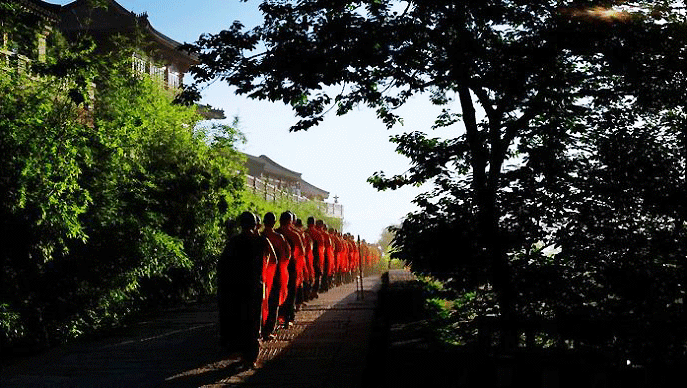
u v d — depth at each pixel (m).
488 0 7.35
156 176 14.78
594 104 7.38
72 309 10.59
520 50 7.24
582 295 6.62
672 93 6.99
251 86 8.53
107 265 11.23
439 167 8.11
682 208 6.48
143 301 14.62
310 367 8.30
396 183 8.63
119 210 11.70
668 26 7.03
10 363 8.77
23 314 9.48
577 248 6.75
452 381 5.17
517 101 7.61
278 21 8.41
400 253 7.60
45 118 9.46
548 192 7.04
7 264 9.32
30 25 9.70
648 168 6.64
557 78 7.41
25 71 9.73
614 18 7.03
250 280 8.30
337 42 7.82
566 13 7.21
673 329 6.07
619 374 5.09
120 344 10.23
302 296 14.15
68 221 9.35
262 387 7.29
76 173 9.53
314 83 8.10
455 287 7.48
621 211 6.79
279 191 32.66
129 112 12.48
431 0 7.52
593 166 6.90
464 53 7.65
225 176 16.75
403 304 10.52
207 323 12.54
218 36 8.45
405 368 5.26
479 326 5.81
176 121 16.05
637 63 7.11
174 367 8.43
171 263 13.64
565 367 5.09
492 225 7.20
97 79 12.27
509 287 6.98
